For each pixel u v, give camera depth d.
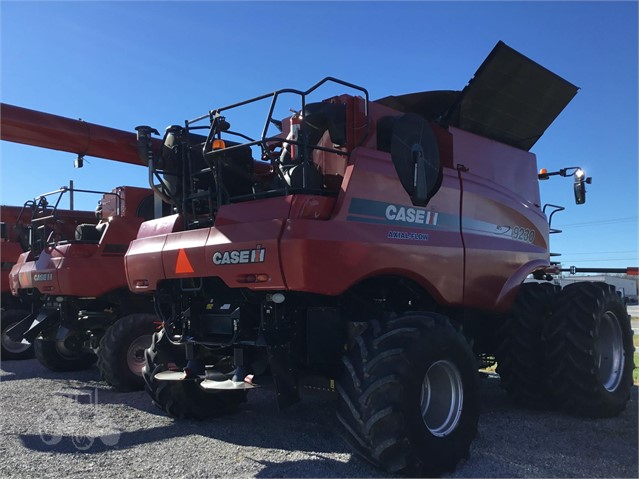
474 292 4.66
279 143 5.05
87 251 7.78
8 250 11.48
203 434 4.72
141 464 3.94
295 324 4.14
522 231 5.54
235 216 4.08
